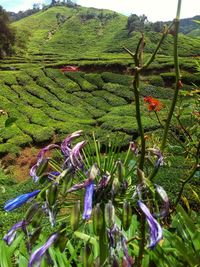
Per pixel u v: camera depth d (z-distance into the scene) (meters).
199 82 39.84
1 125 31.11
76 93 41.94
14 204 2.12
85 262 2.11
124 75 46.16
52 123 33.16
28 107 37.38
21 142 28.31
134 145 2.39
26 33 96.06
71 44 95.19
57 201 2.08
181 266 2.79
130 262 2.01
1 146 27.48
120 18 107.31
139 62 2.05
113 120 31.28
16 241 3.24
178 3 2.26
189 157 4.11
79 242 3.49
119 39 92.44
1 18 66.06
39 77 44.22
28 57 67.94
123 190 2.12
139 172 2.09
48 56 71.00
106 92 42.28
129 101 40.97
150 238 1.97
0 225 12.32
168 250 2.82
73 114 36.66
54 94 41.53
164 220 3.20
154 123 28.08
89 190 1.97
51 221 2.03
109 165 2.24
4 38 66.19
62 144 2.20
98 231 1.97
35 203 2.11
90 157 2.28
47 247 2.00
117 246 2.00
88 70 49.22
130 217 2.00
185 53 53.81
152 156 2.50
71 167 2.03
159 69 46.47
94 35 100.50
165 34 2.02
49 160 2.26
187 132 3.73
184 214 2.80
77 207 1.96
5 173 25.38
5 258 3.09
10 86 42.34
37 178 2.27
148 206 2.31
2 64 58.72
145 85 43.06
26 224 2.11
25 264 3.12
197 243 2.77
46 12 124.62
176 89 2.40
